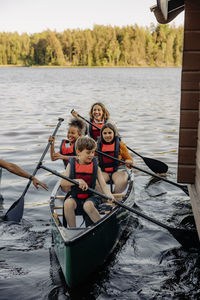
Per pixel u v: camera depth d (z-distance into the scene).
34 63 113.94
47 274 3.62
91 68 106.56
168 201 5.58
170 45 113.62
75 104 19.95
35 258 3.90
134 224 4.77
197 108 4.70
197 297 3.25
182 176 4.90
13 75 65.00
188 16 4.51
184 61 4.62
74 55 110.81
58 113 15.97
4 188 6.00
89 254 3.55
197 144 4.70
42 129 11.48
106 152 5.43
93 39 110.19
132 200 5.13
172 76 60.66
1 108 17.64
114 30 111.00
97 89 32.25
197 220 4.05
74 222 4.09
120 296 3.29
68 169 4.34
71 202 4.12
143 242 4.30
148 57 113.81
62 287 3.42
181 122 4.77
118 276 3.61
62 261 3.47
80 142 4.17
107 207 4.68
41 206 5.31
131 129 11.59
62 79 51.44
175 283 3.47
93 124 6.96
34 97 24.09
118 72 78.88
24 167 7.17
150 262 3.87
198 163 4.50
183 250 4.10
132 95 26.05
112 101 21.62
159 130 11.38
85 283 3.50
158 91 29.84
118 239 4.30
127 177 5.36
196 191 4.62
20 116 14.70
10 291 3.33
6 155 8.07
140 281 3.52
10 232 4.47
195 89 4.65
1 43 117.31
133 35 112.69
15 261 3.84
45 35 117.31
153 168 6.59
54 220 3.87
